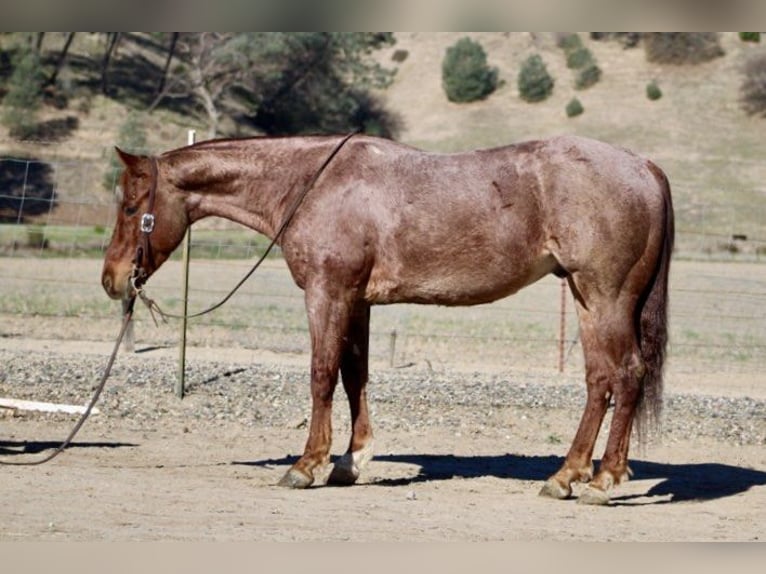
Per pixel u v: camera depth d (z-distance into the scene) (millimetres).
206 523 7391
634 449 11391
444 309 24344
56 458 9742
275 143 9211
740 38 62969
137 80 54875
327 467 9383
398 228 8672
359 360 9273
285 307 23156
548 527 7734
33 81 50812
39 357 15531
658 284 8562
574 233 8367
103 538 6836
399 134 58312
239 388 13688
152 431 11422
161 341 18516
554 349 19406
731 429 12438
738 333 21172
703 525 8023
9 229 33281
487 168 8609
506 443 11570
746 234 38969
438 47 65938
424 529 7492
